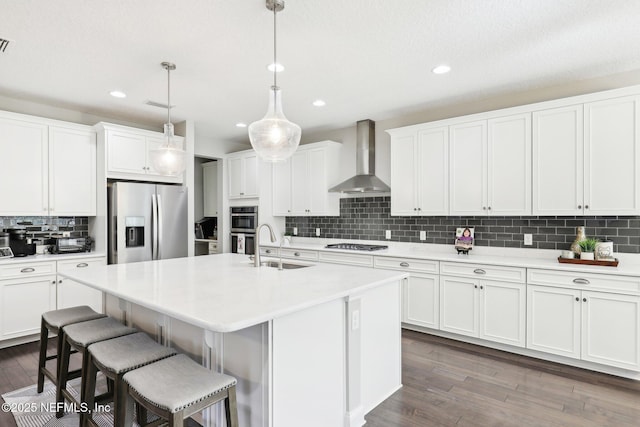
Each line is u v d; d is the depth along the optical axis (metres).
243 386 1.77
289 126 2.17
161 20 2.21
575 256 3.08
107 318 2.39
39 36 2.39
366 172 4.54
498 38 2.44
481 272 3.26
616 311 2.65
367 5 2.06
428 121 4.16
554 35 2.40
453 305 3.44
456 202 3.67
